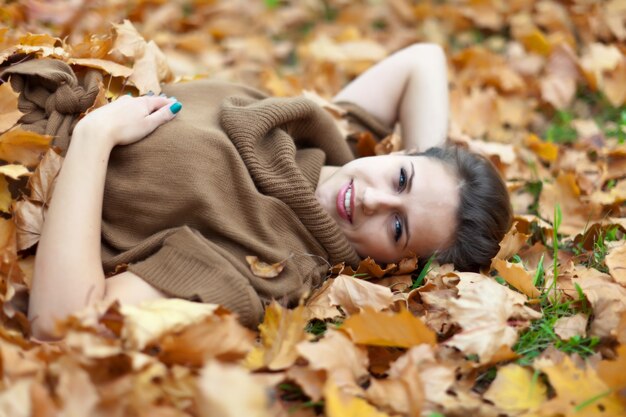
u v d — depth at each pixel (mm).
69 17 2266
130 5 2842
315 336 1387
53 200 1395
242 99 1825
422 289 1616
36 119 1585
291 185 1637
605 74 2660
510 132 2566
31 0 2225
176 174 1519
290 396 1284
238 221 1565
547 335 1474
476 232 1737
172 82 1998
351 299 1531
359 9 3357
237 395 1018
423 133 2166
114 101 1563
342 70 2875
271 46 3061
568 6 3172
